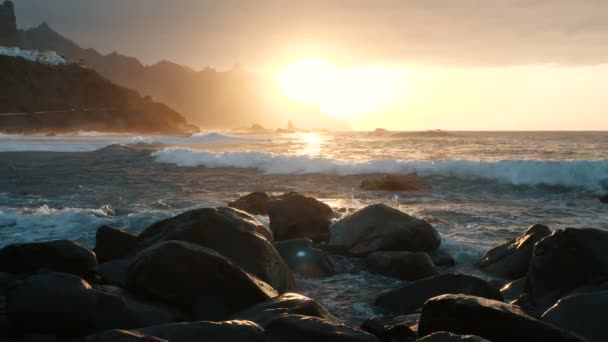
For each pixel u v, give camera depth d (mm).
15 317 4527
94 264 6230
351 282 7230
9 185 17625
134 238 7129
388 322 5023
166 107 132625
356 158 27797
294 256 7844
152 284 5227
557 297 5707
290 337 4059
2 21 183875
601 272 5711
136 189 16703
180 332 3832
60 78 121812
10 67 115125
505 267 7512
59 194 15555
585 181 16594
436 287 5953
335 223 9164
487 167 18250
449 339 3709
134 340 3416
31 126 107125
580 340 3795
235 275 5297
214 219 6629
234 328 3916
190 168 22641
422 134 91438
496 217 11742
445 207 13086
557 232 6207
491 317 4078
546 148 36844
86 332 4590
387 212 8852
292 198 10055
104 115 120250
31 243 6242
